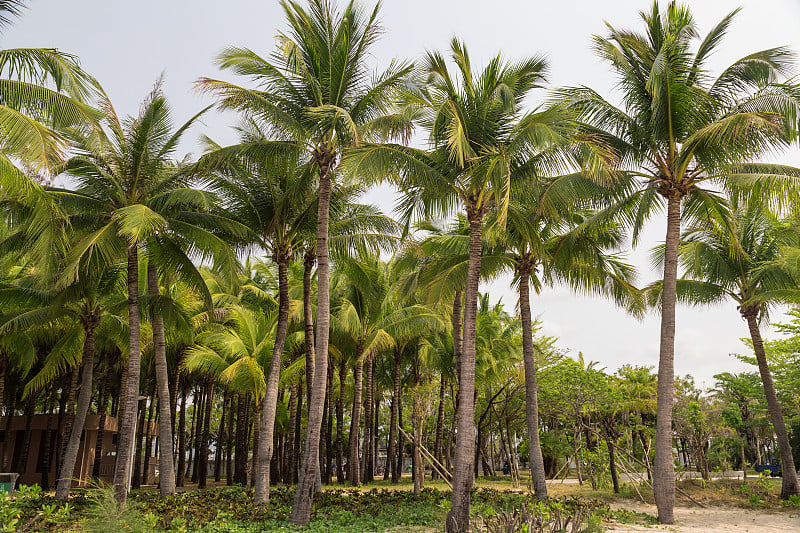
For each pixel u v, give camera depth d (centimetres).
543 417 3278
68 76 1140
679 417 2745
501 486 2844
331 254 1909
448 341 3150
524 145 1295
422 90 1463
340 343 3009
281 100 1496
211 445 5878
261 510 1459
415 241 1927
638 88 1599
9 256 2223
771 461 4962
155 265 1833
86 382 1920
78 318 2005
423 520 1370
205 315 2422
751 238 2045
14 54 1073
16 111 986
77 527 1212
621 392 2814
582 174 1600
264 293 2692
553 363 3106
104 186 1573
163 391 1812
